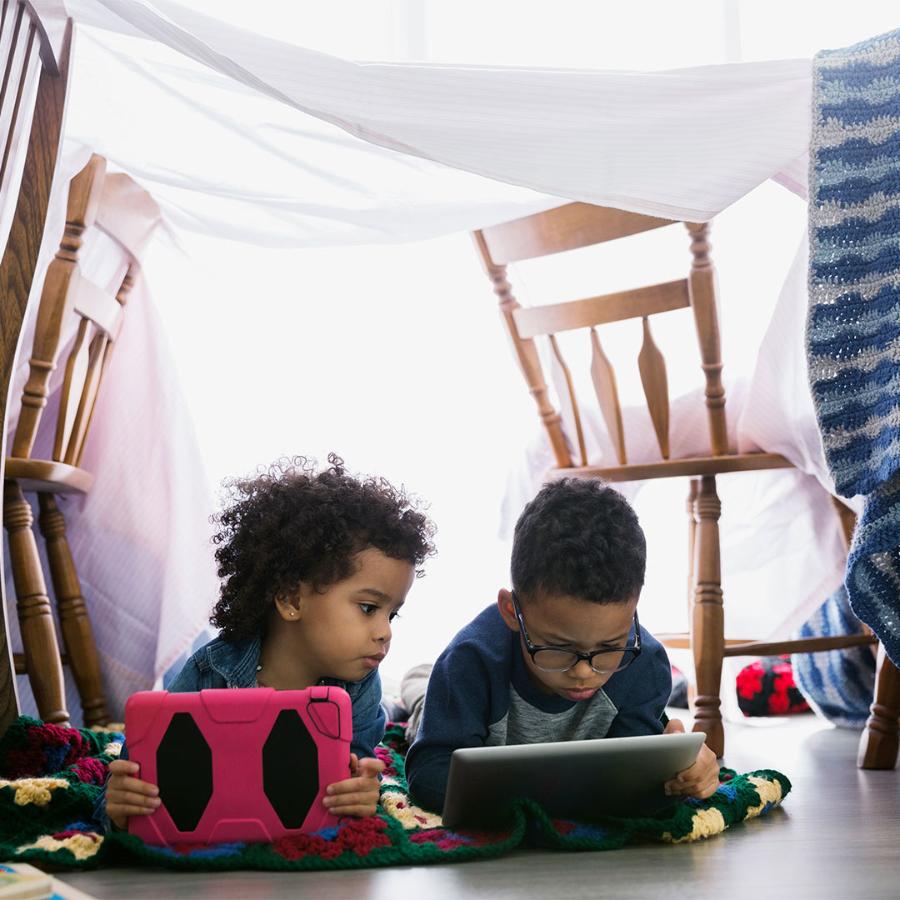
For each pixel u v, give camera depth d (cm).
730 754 186
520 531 129
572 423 205
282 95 156
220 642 140
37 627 179
